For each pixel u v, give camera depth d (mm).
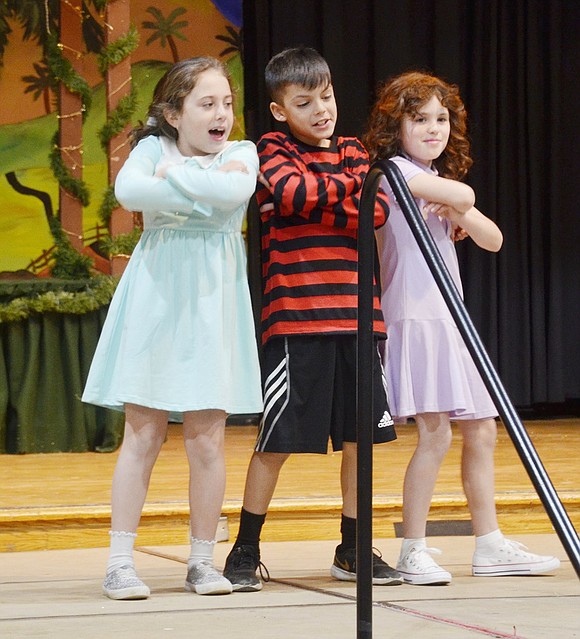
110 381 3447
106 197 7648
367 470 2566
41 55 8062
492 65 9953
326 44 9766
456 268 3906
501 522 4910
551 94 10078
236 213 3543
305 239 3658
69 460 6980
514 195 10094
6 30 8016
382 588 3613
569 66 10211
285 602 3316
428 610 3215
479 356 2049
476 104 9977
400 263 3857
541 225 10180
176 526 4734
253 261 9477
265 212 3764
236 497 5125
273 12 9719
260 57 9711
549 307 10156
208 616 3096
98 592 3523
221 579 3447
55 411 7414
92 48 8141
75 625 2982
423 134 3891
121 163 7715
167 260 3457
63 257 7855
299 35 9781
